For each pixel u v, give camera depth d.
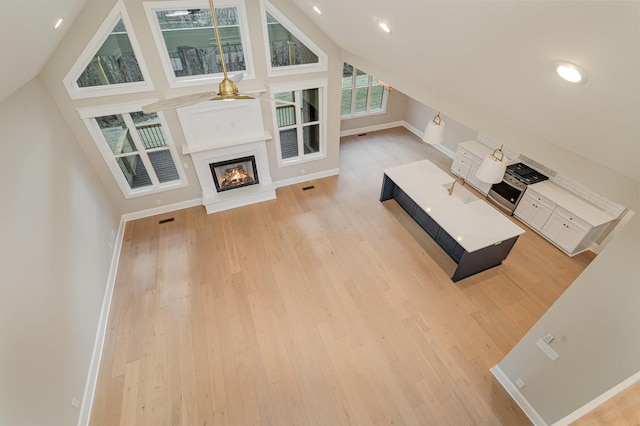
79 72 4.06
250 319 3.96
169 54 4.46
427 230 5.30
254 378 3.36
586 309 2.34
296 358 3.54
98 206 4.58
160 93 4.57
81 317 3.39
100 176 4.97
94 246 4.14
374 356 3.56
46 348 2.68
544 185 5.20
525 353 2.96
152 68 4.36
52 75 3.94
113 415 3.08
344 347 3.65
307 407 3.13
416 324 3.91
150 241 5.16
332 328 3.86
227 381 3.34
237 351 3.61
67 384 2.87
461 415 3.07
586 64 1.35
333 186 6.56
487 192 6.10
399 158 7.62
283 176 6.41
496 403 3.16
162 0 3.96
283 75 5.15
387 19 2.54
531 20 1.35
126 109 4.51
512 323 3.92
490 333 3.81
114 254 4.73
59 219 3.41
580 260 4.78
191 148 5.14
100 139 4.70
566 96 1.72
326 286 4.39
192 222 5.56
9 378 2.19
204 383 3.32
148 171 5.33
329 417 3.06
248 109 5.21
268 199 6.15
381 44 3.31
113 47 4.12
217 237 5.24
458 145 6.60
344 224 5.54
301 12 4.73
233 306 4.12
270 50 4.93
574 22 1.18
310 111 6.05
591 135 1.90
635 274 2.01
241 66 4.93
